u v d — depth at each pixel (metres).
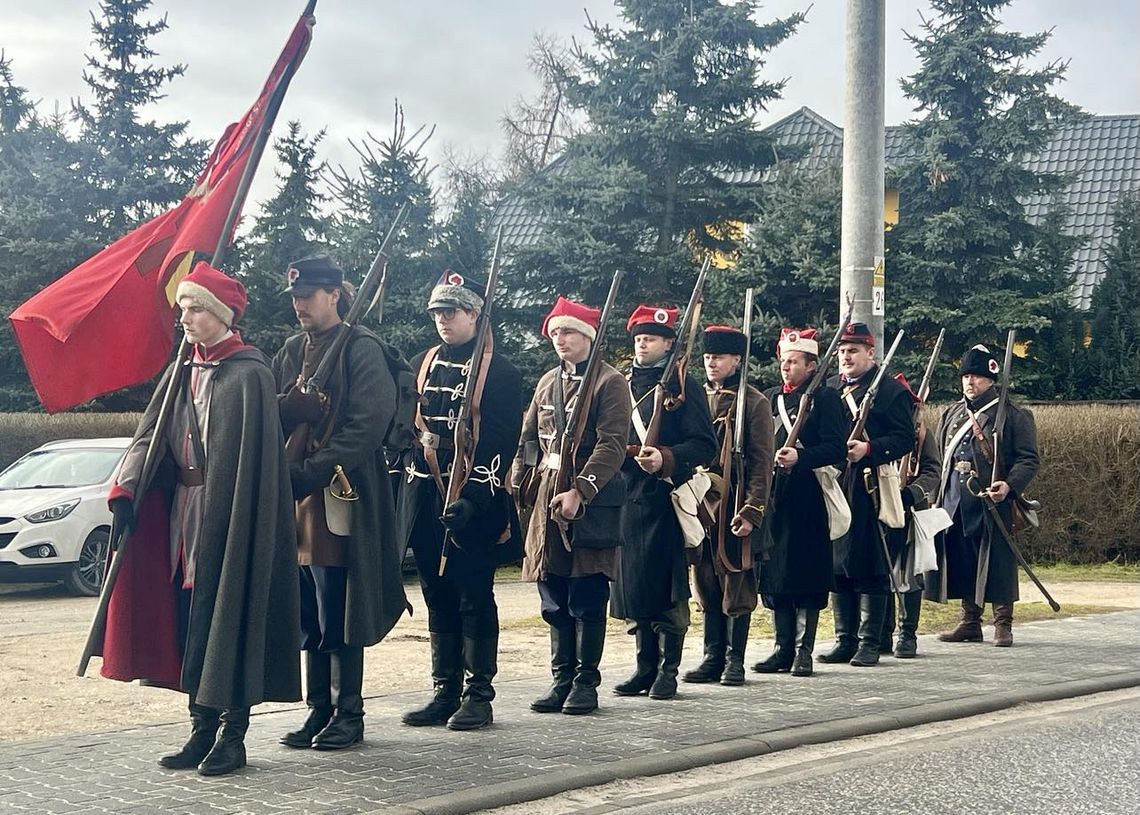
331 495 5.84
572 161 21.83
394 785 5.35
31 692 7.84
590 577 6.84
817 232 20.03
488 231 21.16
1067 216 23.91
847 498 8.59
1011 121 21.89
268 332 21.81
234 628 5.38
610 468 6.68
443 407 6.48
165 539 5.61
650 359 7.45
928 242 21.53
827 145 27.94
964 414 9.84
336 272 6.03
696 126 20.89
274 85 5.95
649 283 20.88
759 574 8.22
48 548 13.55
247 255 22.72
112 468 14.44
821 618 11.19
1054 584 15.07
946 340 21.73
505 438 6.43
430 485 6.46
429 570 6.53
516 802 5.29
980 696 7.35
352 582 5.86
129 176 25.19
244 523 5.44
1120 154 30.33
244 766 5.64
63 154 25.48
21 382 24.78
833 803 5.32
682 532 7.25
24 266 24.23
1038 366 23.27
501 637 10.14
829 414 8.20
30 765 5.71
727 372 7.98
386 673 8.46
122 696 7.73
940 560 9.64
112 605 5.53
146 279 6.00
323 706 6.14
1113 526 17.48
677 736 6.30
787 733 6.39
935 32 22.59
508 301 21.00
